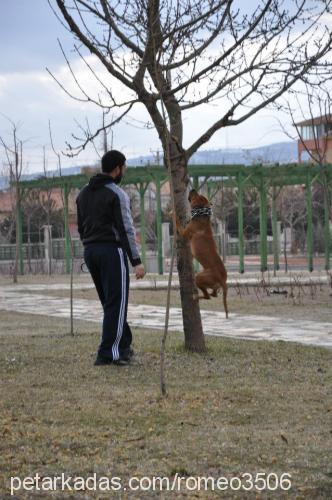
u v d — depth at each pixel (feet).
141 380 29.25
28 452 20.83
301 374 30.66
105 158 31.63
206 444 21.29
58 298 75.41
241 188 109.29
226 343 38.09
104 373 30.48
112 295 31.73
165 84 31.04
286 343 38.63
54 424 23.45
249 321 52.06
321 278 91.50
